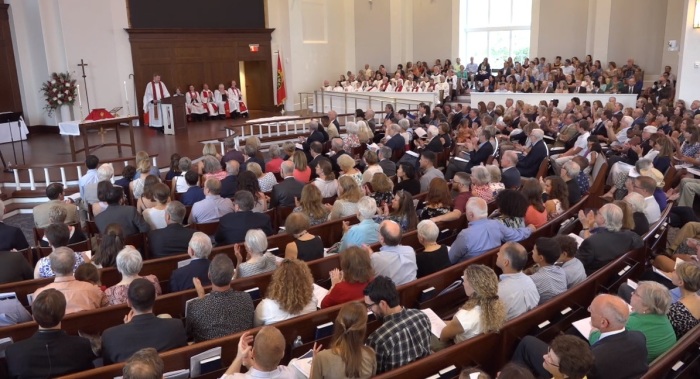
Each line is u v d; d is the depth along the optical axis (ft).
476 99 57.88
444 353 9.53
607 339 9.68
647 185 18.63
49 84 49.60
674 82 53.47
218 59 62.23
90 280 13.09
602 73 56.39
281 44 67.72
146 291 10.26
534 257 13.14
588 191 24.30
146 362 7.89
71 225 19.66
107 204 19.39
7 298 12.53
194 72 60.49
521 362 10.36
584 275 13.84
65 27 50.29
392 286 10.05
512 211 16.79
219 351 9.99
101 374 9.09
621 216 14.99
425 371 9.40
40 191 31.71
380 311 10.16
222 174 24.22
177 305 12.60
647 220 17.29
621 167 26.05
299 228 14.94
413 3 71.26
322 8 70.49
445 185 18.93
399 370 9.02
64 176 32.42
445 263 14.39
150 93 54.65
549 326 11.56
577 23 62.34
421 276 14.33
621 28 59.57
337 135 36.68
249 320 11.43
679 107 39.52
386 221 13.82
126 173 25.84
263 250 13.79
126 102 55.42
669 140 26.22
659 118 34.83
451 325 10.68
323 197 22.39
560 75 57.62
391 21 71.15
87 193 24.07
